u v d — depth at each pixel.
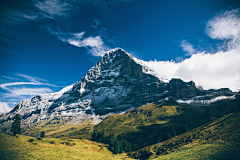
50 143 97.56
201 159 48.25
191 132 90.88
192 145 65.81
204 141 64.38
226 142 54.09
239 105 131.88
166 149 81.56
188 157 52.84
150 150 97.00
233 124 67.81
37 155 66.88
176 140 88.62
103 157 89.19
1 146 72.06
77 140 137.25
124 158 100.75
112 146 138.88
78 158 73.19
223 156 45.50
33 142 90.81
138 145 156.25
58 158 67.38
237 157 42.78
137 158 97.50
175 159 54.62
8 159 57.97
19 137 96.12
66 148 91.88
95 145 132.62
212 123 86.94
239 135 54.97
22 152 68.25
